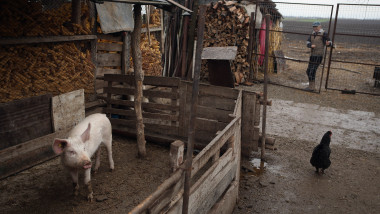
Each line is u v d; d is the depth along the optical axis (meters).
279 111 8.73
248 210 4.30
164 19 10.53
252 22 11.59
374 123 7.94
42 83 5.43
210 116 5.82
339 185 5.01
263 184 4.91
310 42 10.86
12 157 4.64
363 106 9.41
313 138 6.89
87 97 6.39
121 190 4.46
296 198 4.62
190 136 2.54
